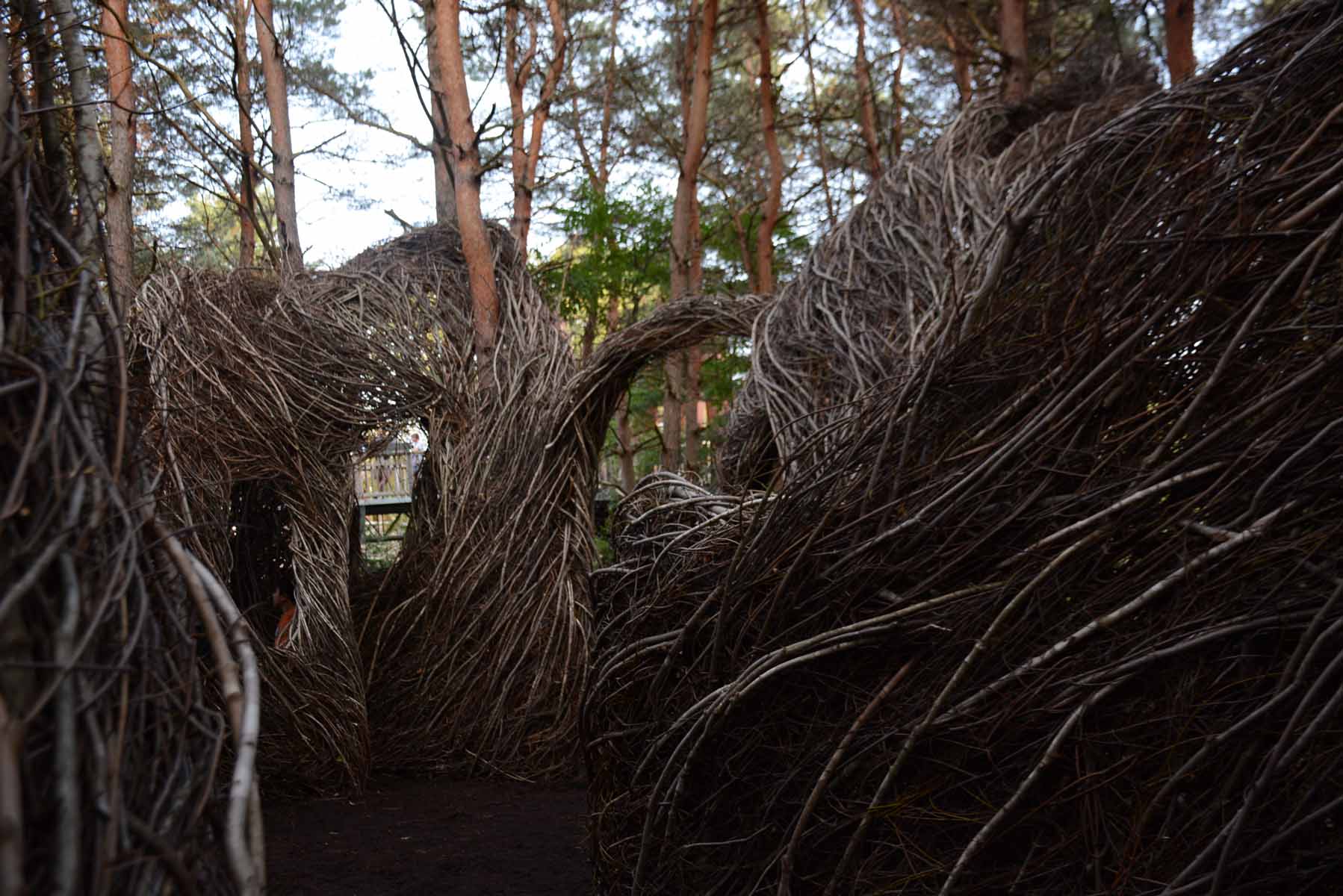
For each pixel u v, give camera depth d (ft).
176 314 17.44
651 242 39.83
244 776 3.78
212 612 4.24
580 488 20.35
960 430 8.79
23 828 3.17
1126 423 7.73
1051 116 20.02
